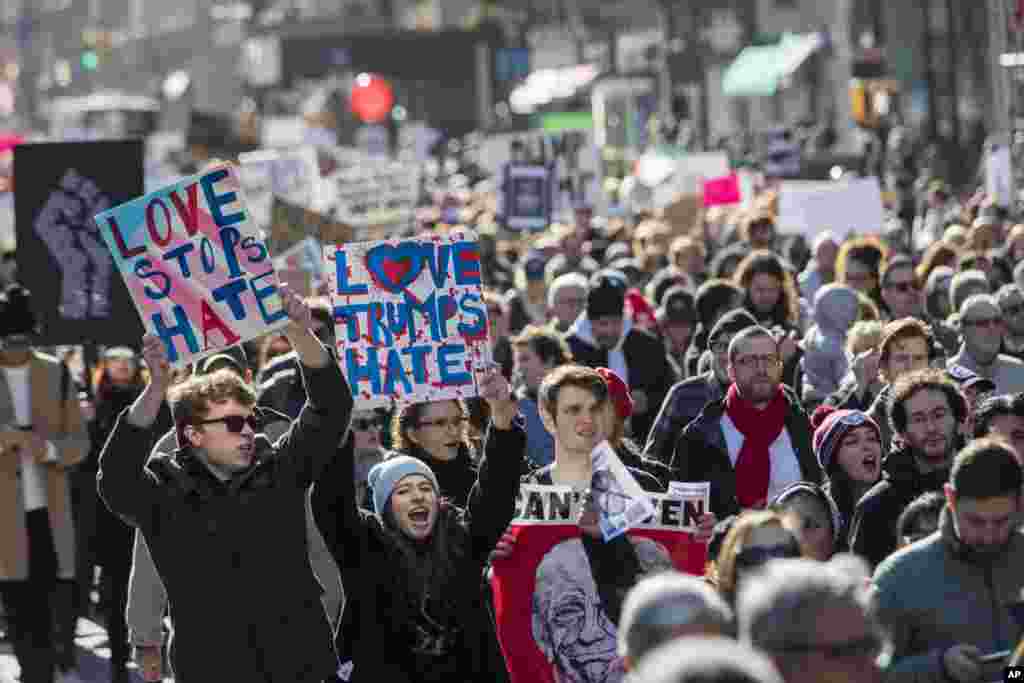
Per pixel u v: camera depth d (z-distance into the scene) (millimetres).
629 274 34594
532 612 15953
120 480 14844
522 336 22375
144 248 15555
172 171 70750
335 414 15086
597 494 15633
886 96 86625
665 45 112750
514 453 15562
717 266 35125
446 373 17188
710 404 19328
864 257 30078
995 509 12648
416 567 15492
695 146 80625
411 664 15492
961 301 25625
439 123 150500
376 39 151000
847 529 18172
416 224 51438
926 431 16062
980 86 98938
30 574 23609
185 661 14875
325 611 15141
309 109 131875
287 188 52219
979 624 12992
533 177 46938
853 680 9078
